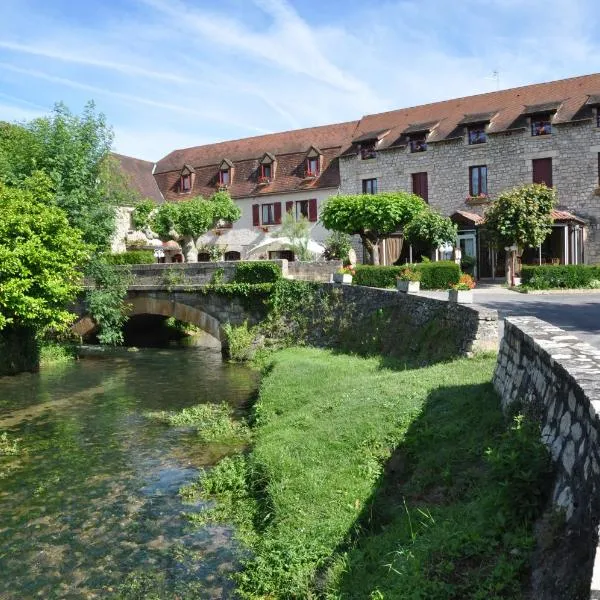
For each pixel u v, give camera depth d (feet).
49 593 19.25
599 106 85.56
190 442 34.99
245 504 24.95
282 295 70.03
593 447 12.20
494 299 61.21
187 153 135.03
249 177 120.57
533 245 77.56
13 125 86.63
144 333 88.63
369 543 18.37
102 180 76.69
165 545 22.13
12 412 43.39
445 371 32.60
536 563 12.96
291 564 18.97
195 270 75.56
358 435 25.95
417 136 99.50
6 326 58.70
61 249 57.93
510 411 20.93
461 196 95.40
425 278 73.41
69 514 25.22
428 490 20.36
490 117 93.09
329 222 88.38
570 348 18.22
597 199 85.87
